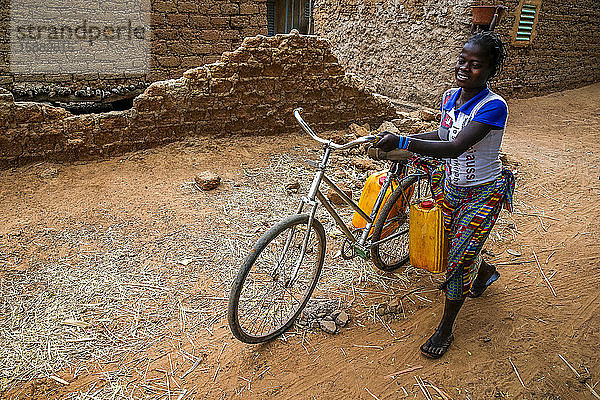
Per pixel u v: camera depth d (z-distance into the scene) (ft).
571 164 23.47
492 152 9.45
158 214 15.17
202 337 10.37
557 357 10.43
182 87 19.69
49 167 17.15
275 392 9.16
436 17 31.89
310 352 10.20
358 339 10.68
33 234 13.43
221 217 15.33
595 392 9.55
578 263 14.23
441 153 8.92
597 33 42.50
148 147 19.62
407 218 12.54
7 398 8.52
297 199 16.98
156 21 24.67
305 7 44.27
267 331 10.55
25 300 10.87
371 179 12.34
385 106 26.27
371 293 12.26
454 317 10.25
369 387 9.40
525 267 13.89
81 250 12.94
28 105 16.66
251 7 26.63
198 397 8.95
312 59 22.65
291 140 22.62
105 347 9.84
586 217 17.43
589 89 42.39
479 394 9.37
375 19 36.50
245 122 21.88
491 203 9.71
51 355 9.50
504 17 32.91
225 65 20.48
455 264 9.80
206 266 12.74
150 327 10.50
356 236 12.00
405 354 10.31
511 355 10.41
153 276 12.15
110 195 16.05
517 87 36.88
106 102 24.58
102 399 8.69
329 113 24.16
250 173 18.79
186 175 18.04
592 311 12.03
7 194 15.38
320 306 11.60
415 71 34.19
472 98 9.18
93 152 18.24
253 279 12.21
